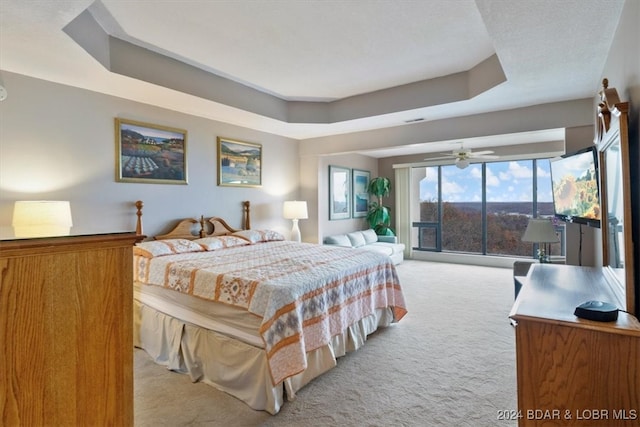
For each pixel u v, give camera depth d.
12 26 2.10
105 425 0.87
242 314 2.34
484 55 3.23
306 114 4.68
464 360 2.78
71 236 0.84
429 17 2.54
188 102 3.71
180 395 2.36
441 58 3.29
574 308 1.56
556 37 2.26
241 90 4.00
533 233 3.46
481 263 6.92
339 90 4.24
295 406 2.20
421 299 4.51
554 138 5.70
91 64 2.69
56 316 0.79
